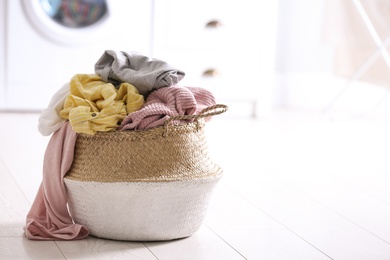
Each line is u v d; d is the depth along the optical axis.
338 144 3.79
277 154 3.46
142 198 2.01
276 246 2.15
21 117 3.99
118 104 2.08
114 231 2.08
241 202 2.61
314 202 2.66
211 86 4.36
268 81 4.49
